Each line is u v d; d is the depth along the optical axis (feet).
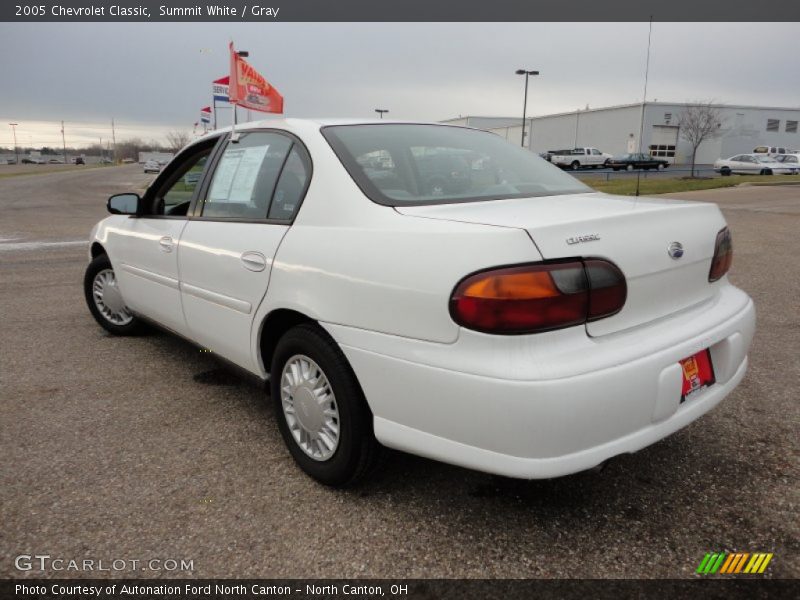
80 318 17.49
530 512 8.02
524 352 6.28
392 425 7.32
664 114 140.26
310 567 7.07
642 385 6.66
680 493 8.42
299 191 8.82
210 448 9.79
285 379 8.96
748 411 10.87
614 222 6.93
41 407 11.30
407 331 6.92
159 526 7.77
